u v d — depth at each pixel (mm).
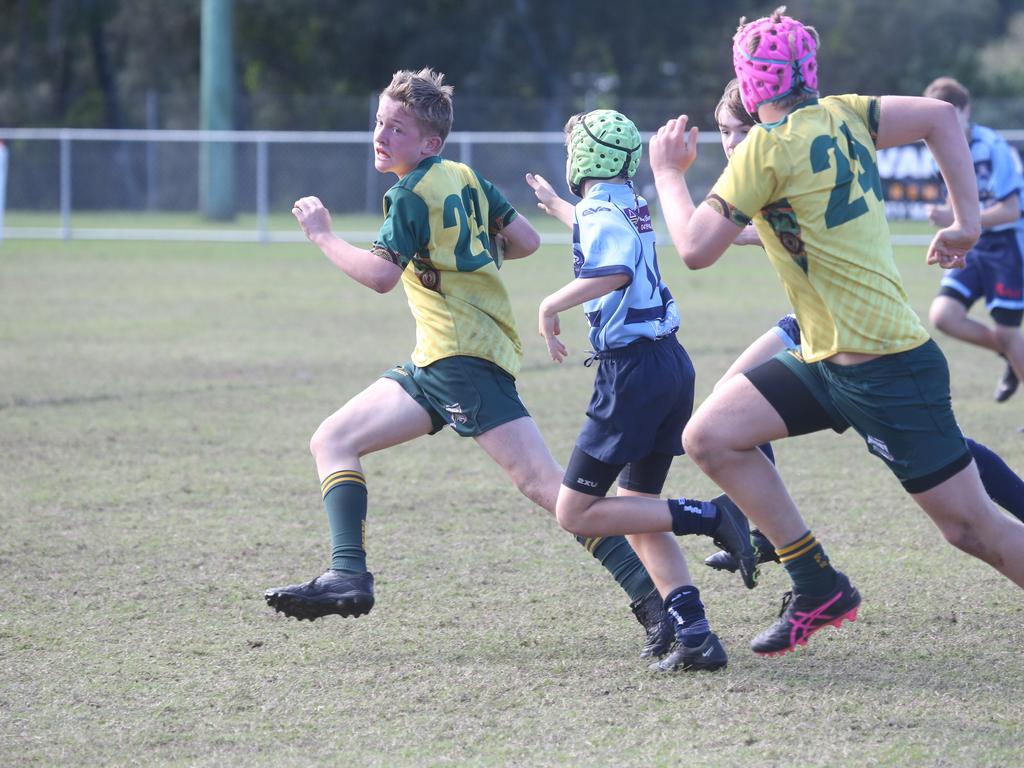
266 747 12180
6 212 115375
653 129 126250
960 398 31641
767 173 12344
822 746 12078
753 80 12688
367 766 11719
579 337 43281
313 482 23516
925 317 48500
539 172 113625
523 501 22156
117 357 38375
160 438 27188
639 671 14195
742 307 51000
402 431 15047
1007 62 183000
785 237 12609
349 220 101625
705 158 105875
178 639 15289
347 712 13047
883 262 12516
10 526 20344
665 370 13859
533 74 152125
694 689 13648
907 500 22031
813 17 150125
